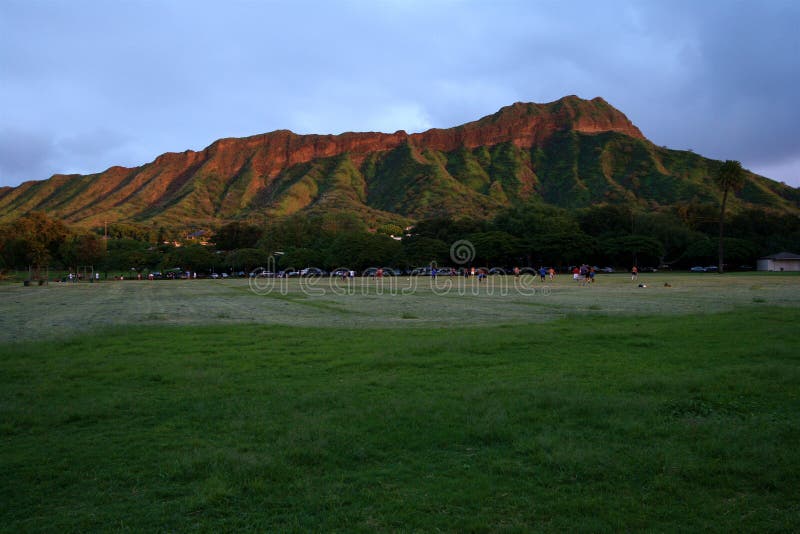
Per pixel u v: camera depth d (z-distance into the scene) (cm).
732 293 3812
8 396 954
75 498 553
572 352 1350
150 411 852
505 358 1270
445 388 980
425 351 1364
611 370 1122
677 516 507
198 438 723
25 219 9850
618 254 11462
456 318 2392
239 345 1549
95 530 490
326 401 895
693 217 14588
